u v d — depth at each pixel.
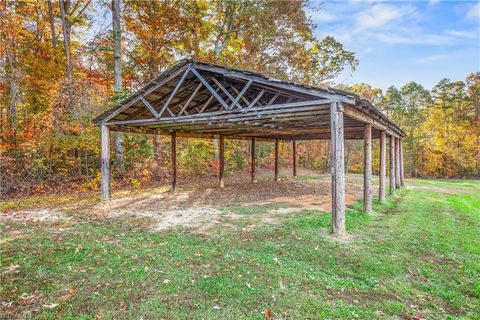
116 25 12.66
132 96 8.56
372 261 4.23
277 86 6.42
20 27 12.73
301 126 10.77
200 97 9.38
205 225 6.27
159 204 8.77
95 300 2.92
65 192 10.89
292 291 3.19
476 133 27.19
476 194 12.88
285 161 26.42
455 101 30.00
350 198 10.30
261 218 6.97
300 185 14.16
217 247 4.72
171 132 11.80
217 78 7.72
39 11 14.26
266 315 2.68
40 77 12.48
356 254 4.52
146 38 14.89
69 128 11.60
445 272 3.95
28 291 3.11
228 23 16.53
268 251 4.62
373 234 5.71
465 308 3.04
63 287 3.21
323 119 8.52
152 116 10.20
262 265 3.93
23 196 10.00
